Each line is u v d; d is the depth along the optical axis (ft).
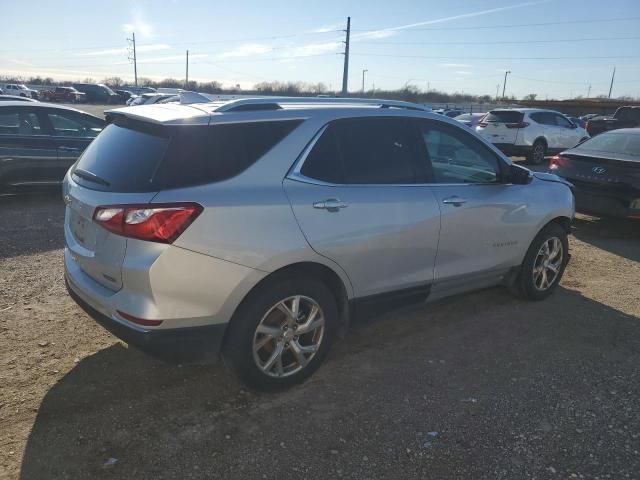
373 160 11.55
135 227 8.84
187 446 9.03
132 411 9.92
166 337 9.18
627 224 26.94
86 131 27.66
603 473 8.63
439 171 12.79
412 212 11.81
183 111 10.27
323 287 10.71
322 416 9.98
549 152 56.03
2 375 10.89
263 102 10.84
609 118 68.13
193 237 8.97
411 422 9.86
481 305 15.56
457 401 10.57
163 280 8.87
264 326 10.12
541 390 11.03
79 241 10.39
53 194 27.94
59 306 14.30
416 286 12.39
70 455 8.70
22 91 171.83
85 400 10.20
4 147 25.04
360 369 11.76
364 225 10.97
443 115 13.25
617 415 10.21
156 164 9.29
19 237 20.21
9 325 13.08
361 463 8.75
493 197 13.62
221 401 10.36
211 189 9.32
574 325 14.32
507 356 12.50
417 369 11.80
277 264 9.80
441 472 8.60
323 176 10.69
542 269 15.66
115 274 9.21
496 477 8.52
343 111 11.32
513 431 9.65
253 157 9.93
